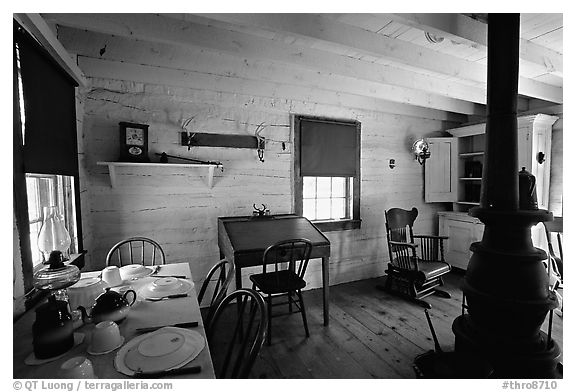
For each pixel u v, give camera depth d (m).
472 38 1.96
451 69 2.55
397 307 3.12
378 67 2.78
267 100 3.36
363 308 3.10
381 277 4.11
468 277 1.92
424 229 4.45
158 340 1.17
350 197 3.92
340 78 3.13
